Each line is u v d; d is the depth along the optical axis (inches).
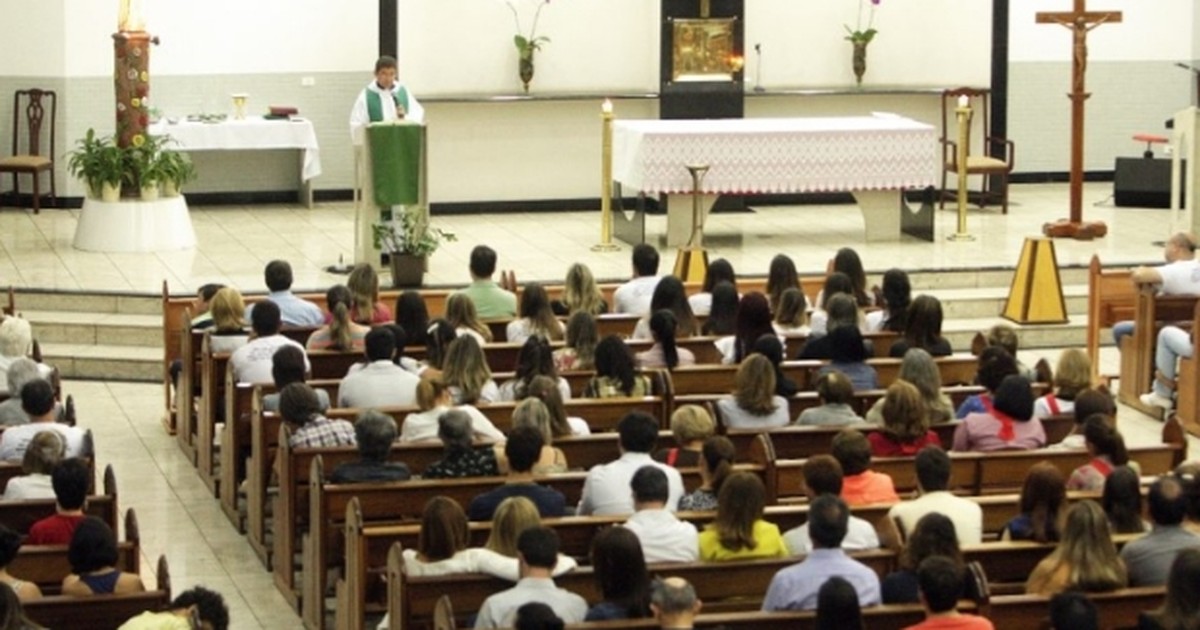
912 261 911.0
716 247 960.9
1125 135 1173.7
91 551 397.1
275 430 557.0
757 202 1106.7
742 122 971.3
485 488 471.8
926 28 1115.3
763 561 402.9
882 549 412.2
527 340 565.9
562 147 1091.9
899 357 609.6
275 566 547.8
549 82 1093.8
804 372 588.1
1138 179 1078.4
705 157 935.7
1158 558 395.2
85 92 1061.8
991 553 410.3
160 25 1065.5
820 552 380.2
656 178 935.7
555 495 445.1
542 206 1094.4
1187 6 1162.0
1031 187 1164.5
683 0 1075.3
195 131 1048.8
